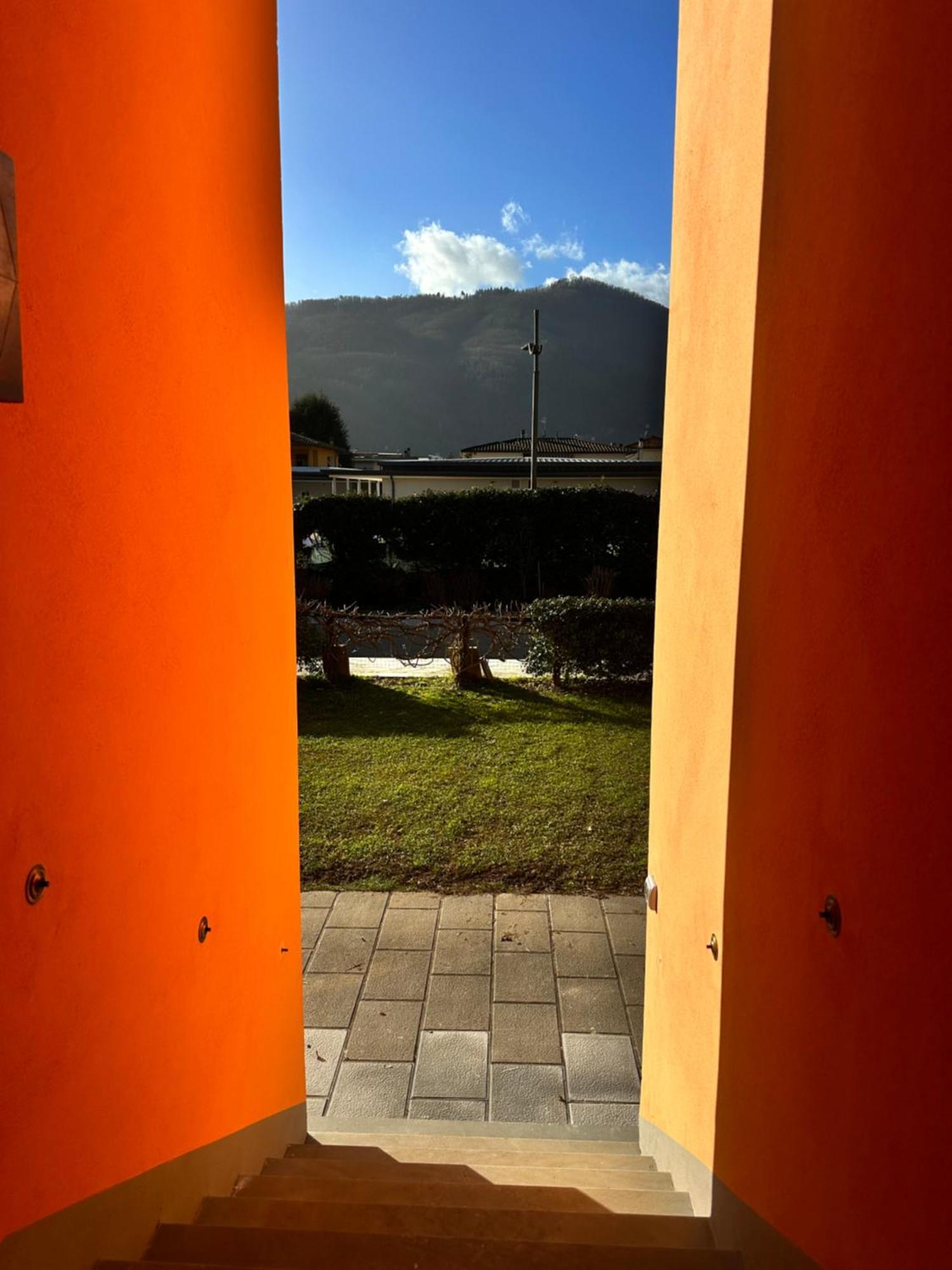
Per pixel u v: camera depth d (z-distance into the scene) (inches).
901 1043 59.1
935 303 55.7
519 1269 92.4
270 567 133.8
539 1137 152.6
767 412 94.9
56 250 66.6
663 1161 137.3
